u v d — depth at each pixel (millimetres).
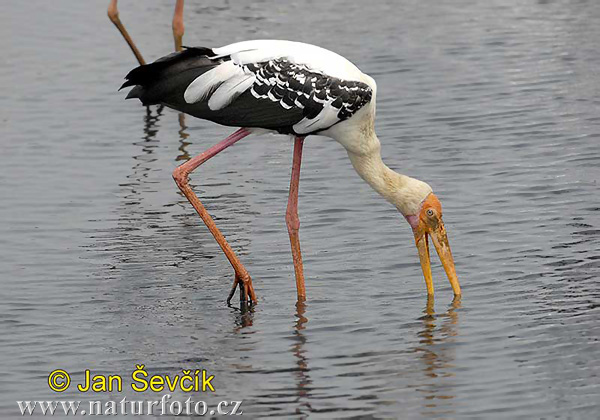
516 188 15242
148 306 12570
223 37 21859
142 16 23688
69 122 18531
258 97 12547
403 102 18688
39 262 13719
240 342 11656
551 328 11625
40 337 11891
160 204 15492
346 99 12484
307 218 14789
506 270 13008
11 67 20969
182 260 13766
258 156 17094
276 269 13438
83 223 14891
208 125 18484
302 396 10531
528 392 10422
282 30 22344
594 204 14594
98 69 20844
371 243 13969
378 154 12859
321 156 16953
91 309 12516
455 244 13742
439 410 10180
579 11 22688
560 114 17703
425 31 22000
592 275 12758
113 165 16891
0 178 16375
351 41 21609
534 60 20094
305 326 11969
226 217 14961
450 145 16906
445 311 12164
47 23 23234
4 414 10469
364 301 12508
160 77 12672
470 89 19016
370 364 11070
